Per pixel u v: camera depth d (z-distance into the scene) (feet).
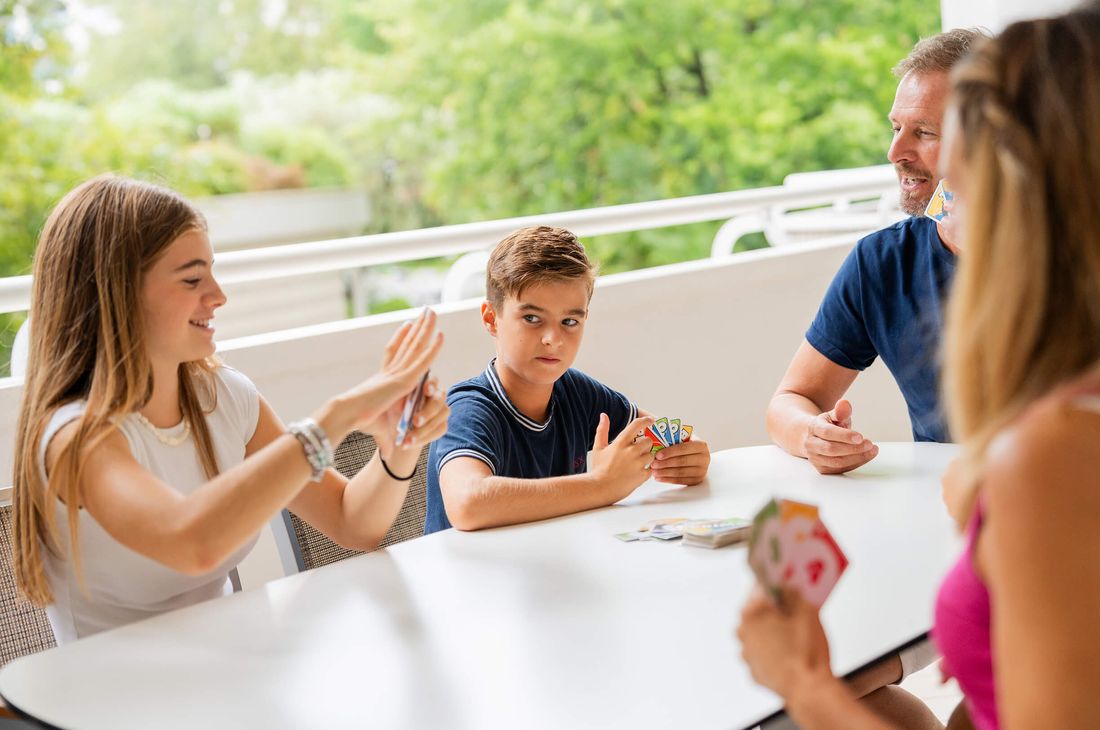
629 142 42.32
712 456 6.35
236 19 45.60
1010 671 2.53
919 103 6.47
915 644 3.64
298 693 3.51
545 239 6.02
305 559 5.75
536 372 6.00
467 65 43.39
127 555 4.69
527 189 43.57
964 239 2.72
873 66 40.60
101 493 4.33
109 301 4.63
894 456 6.03
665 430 5.62
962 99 2.72
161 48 45.24
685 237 41.63
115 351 4.62
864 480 5.57
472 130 43.78
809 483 5.57
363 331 7.84
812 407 6.64
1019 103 2.61
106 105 44.11
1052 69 2.57
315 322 19.27
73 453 4.40
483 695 3.39
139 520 4.19
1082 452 2.45
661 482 5.78
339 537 5.44
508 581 4.39
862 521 4.90
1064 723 2.44
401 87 44.37
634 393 9.53
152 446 4.87
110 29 44.70
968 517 2.89
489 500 5.14
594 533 4.94
